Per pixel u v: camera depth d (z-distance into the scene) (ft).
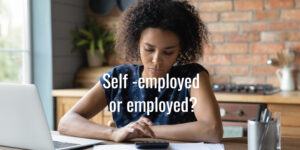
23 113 4.19
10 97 4.23
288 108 8.48
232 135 8.50
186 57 5.70
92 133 5.07
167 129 4.94
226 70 10.87
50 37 11.00
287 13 10.24
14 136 4.37
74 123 5.33
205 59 11.06
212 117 4.94
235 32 10.73
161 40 4.74
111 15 11.97
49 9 10.94
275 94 9.01
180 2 5.20
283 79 9.98
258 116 3.94
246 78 10.71
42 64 11.17
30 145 4.28
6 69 10.87
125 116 5.78
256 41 10.56
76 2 11.91
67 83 11.61
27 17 11.14
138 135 4.83
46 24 11.03
